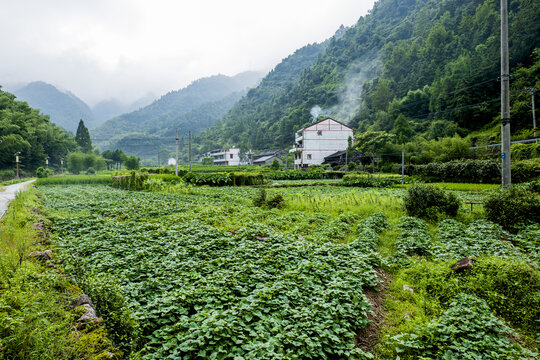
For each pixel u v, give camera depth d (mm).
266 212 17500
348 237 12367
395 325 6395
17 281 5430
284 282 7055
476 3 106250
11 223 10344
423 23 132500
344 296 6512
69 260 7578
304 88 164875
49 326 4066
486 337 5168
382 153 53469
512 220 12484
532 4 67125
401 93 98312
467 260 8234
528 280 7082
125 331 4758
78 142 115375
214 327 4941
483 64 69188
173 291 6422
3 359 3588
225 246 9961
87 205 18766
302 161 77875
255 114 187125
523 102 51000
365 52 159625
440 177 36375
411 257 9922
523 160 28922
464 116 63719
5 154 74812
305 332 5262
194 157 159875
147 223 13102
